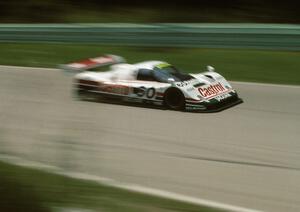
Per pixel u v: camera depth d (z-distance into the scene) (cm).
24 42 5334
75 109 3253
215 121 2911
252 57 4447
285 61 4281
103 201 1891
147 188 2086
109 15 6988
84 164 2366
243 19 6650
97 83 3412
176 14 6850
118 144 2622
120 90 3312
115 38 5031
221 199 1995
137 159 2420
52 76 4094
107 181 2145
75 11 7212
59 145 2630
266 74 3994
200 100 3053
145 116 3042
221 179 2175
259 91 3547
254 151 2472
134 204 1878
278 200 1977
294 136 2667
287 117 2975
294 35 4438
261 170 2256
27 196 1795
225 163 2344
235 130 2764
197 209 1848
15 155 2498
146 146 2584
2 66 4500
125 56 4722
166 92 3136
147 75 3256
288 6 6775
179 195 2011
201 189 2088
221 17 6725
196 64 4384
